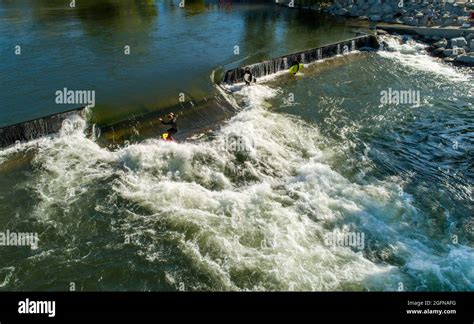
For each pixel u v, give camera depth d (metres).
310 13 51.81
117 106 23.78
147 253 14.70
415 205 17.59
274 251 14.91
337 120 25.11
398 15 46.22
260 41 38.16
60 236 15.35
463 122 25.14
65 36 36.25
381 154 21.62
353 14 49.56
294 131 23.48
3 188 17.44
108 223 15.99
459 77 32.41
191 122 23.66
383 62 35.84
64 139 20.92
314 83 30.78
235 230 15.83
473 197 18.27
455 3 46.34
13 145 20.11
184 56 32.97
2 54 31.06
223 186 18.64
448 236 15.91
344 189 18.42
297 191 18.28
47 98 24.16
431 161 21.11
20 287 13.35
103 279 13.70
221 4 56.28
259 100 27.17
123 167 19.23
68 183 17.95
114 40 35.97
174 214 16.48
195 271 14.05
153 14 47.22
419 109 26.81
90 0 53.25
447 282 13.68
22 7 46.97
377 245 15.36
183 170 19.38
